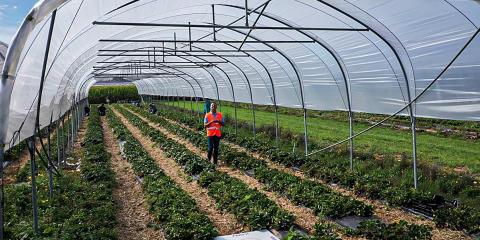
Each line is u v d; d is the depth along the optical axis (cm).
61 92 1299
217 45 1708
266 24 1284
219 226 921
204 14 1277
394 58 1095
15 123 701
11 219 911
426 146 2078
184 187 1282
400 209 1016
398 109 1159
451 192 1166
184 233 811
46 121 1071
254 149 1870
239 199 1031
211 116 1602
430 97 1035
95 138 2244
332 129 2847
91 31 1101
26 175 1421
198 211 987
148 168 1448
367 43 1138
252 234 846
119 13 1056
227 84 2514
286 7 1091
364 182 1166
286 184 1165
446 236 838
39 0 521
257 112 4450
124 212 1050
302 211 1009
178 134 2503
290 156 1559
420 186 1186
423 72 1034
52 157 1714
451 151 1923
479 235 830
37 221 822
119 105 6238
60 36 835
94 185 1216
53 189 1158
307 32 1234
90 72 2298
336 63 1338
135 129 3011
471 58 880
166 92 4931
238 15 1253
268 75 1856
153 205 1023
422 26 927
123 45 1585
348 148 1814
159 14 1198
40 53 744
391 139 2333
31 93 768
